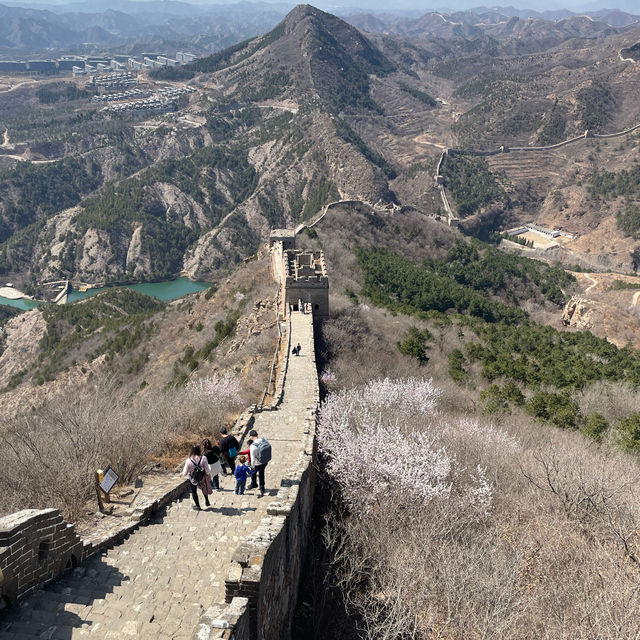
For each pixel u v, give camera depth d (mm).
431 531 17531
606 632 12859
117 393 26516
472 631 13945
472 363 51469
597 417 34656
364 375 37250
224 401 28578
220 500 15648
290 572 14562
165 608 10000
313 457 20906
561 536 18297
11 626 9109
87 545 11922
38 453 16797
